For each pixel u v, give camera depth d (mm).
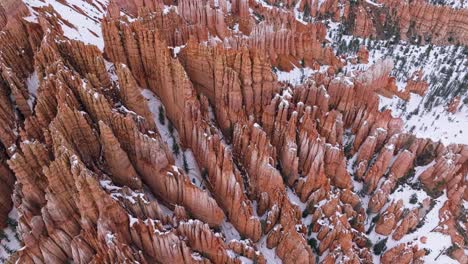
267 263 49594
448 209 61812
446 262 55906
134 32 61969
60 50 55812
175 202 49625
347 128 72125
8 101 49188
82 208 38344
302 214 57188
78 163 38031
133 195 44062
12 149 44719
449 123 80438
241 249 46438
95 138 46750
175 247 40656
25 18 60594
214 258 44406
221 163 50938
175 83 56312
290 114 61656
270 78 61500
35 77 56312
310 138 57531
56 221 39688
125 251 37469
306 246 47844
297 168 58406
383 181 64438
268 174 53188
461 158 69312
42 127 46625
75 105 47469
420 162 68938
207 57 60688
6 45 53281
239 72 59500
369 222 60438
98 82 52750
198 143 55250
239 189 48781
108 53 65125
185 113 55625
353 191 62719
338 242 51000
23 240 39594
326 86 71062
